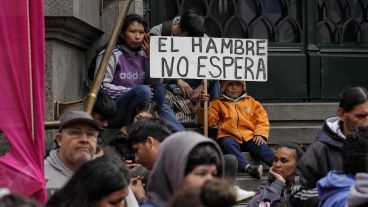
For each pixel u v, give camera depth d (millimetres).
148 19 11680
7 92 6930
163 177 5039
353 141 6051
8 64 6965
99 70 8898
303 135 10953
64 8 9156
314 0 12047
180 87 10328
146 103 9344
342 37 12141
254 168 9867
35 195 6773
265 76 9805
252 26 11961
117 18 9852
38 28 7059
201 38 9633
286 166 8250
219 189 4176
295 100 11969
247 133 10211
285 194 8242
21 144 6879
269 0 12031
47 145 9008
